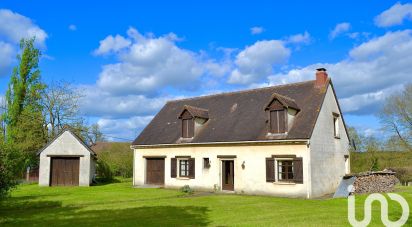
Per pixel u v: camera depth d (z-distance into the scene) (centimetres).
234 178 2284
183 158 2553
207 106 2789
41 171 2881
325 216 1343
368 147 3775
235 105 2617
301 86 2422
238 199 1923
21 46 4047
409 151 3766
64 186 2847
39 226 1206
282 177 2116
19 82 3994
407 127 3894
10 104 3947
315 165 2053
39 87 4016
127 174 3991
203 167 2431
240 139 2247
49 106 3991
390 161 3747
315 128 2091
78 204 1767
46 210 1575
